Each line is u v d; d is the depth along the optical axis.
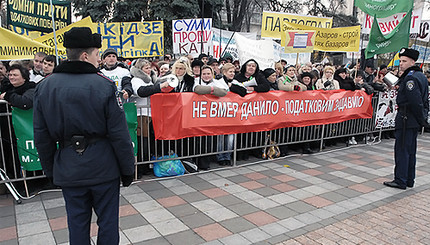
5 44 4.58
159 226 3.35
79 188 2.15
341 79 6.94
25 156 3.90
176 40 8.20
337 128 6.94
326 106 6.33
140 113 4.50
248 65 5.52
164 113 4.58
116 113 2.15
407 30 6.70
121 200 3.98
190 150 5.21
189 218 3.56
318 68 9.80
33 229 3.21
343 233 3.34
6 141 4.04
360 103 6.94
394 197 4.37
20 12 5.48
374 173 5.36
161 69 5.74
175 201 4.00
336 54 21.11
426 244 3.17
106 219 2.26
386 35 7.07
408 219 3.71
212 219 3.56
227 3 18.62
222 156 5.54
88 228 2.27
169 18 11.48
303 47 6.63
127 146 2.21
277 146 6.09
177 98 4.60
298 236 3.25
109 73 5.02
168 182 4.65
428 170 5.67
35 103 2.13
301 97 5.93
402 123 4.61
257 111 5.43
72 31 2.09
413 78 4.44
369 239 3.23
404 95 4.61
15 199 3.88
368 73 8.30
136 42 7.66
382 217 3.74
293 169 5.45
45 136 2.16
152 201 3.97
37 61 4.79
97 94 2.07
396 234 3.35
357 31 7.55
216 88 4.82
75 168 2.09
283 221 3.57
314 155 6.41
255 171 5.28
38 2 5.66
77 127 2.07
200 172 5.11
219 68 7.08
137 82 4.61
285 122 5.82
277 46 10.04
